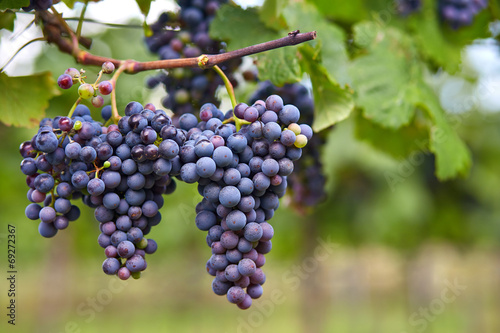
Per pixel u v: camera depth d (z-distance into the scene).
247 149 0.87
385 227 2.90
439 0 1.31
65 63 1.71
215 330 6.07
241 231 0.87
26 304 7.54
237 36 1.05
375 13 1.33
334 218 3.01
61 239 4.28
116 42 1.81
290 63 1.05
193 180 0.85
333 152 2.52
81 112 0.91
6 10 0.99
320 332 3.17
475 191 2.92
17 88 1.04
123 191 0.88
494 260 6.91
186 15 1.07
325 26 1.11
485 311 6.50
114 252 0.88
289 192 1.23
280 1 1.06
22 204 2.95
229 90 0.91
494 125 2.95
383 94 1.17
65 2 1.01
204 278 6.57
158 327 6.33
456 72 1.36
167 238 3.93
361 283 7.58
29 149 0.88
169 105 1.07
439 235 3.30
